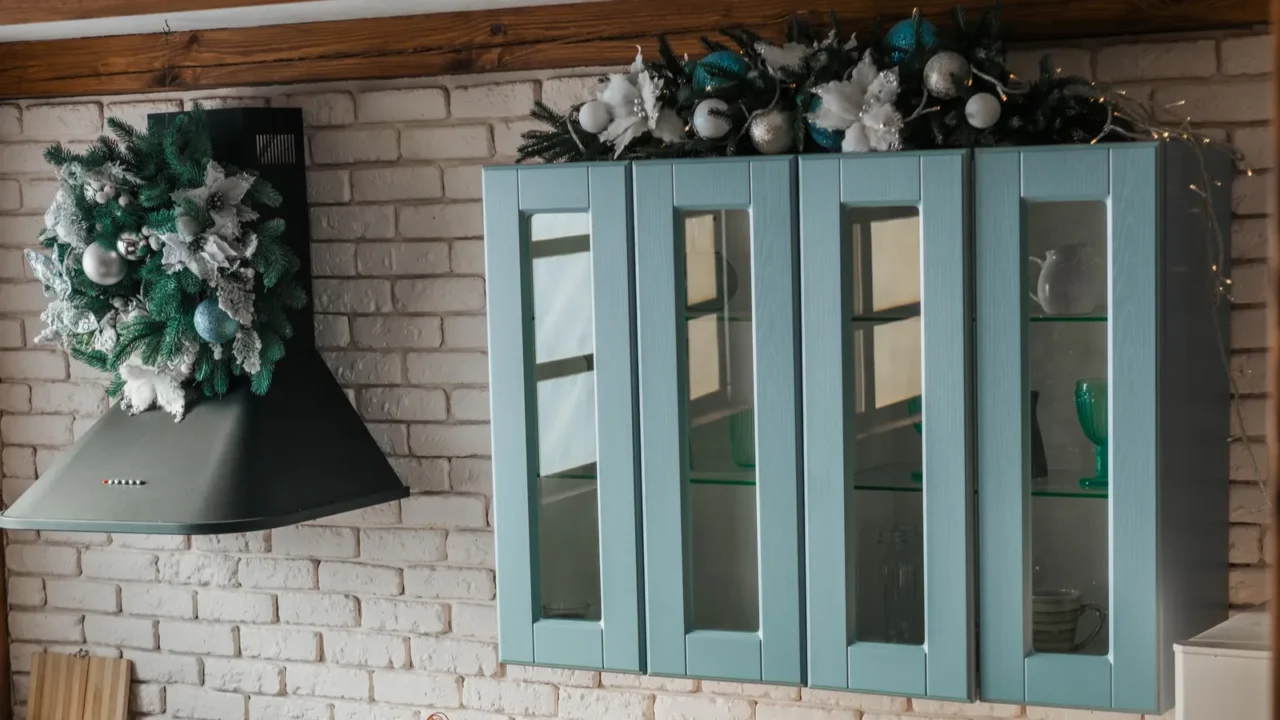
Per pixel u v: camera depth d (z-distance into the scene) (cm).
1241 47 230
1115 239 197
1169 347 202
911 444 209
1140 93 236
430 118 275
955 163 202
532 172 224
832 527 212
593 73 265
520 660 232
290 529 294
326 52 276
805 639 217
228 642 301
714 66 214
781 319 213
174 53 285
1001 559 206
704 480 221
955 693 208
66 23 275
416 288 280
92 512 246
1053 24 234
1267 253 231
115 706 305
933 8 237
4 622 315
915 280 206
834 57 212
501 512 231
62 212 251
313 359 280
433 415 282
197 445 254
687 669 223
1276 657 67
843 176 208
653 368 220
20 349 308
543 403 229
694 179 215
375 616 290
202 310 250
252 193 262
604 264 221
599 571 228
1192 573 216
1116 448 199
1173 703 208
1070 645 205
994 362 204
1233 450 236
